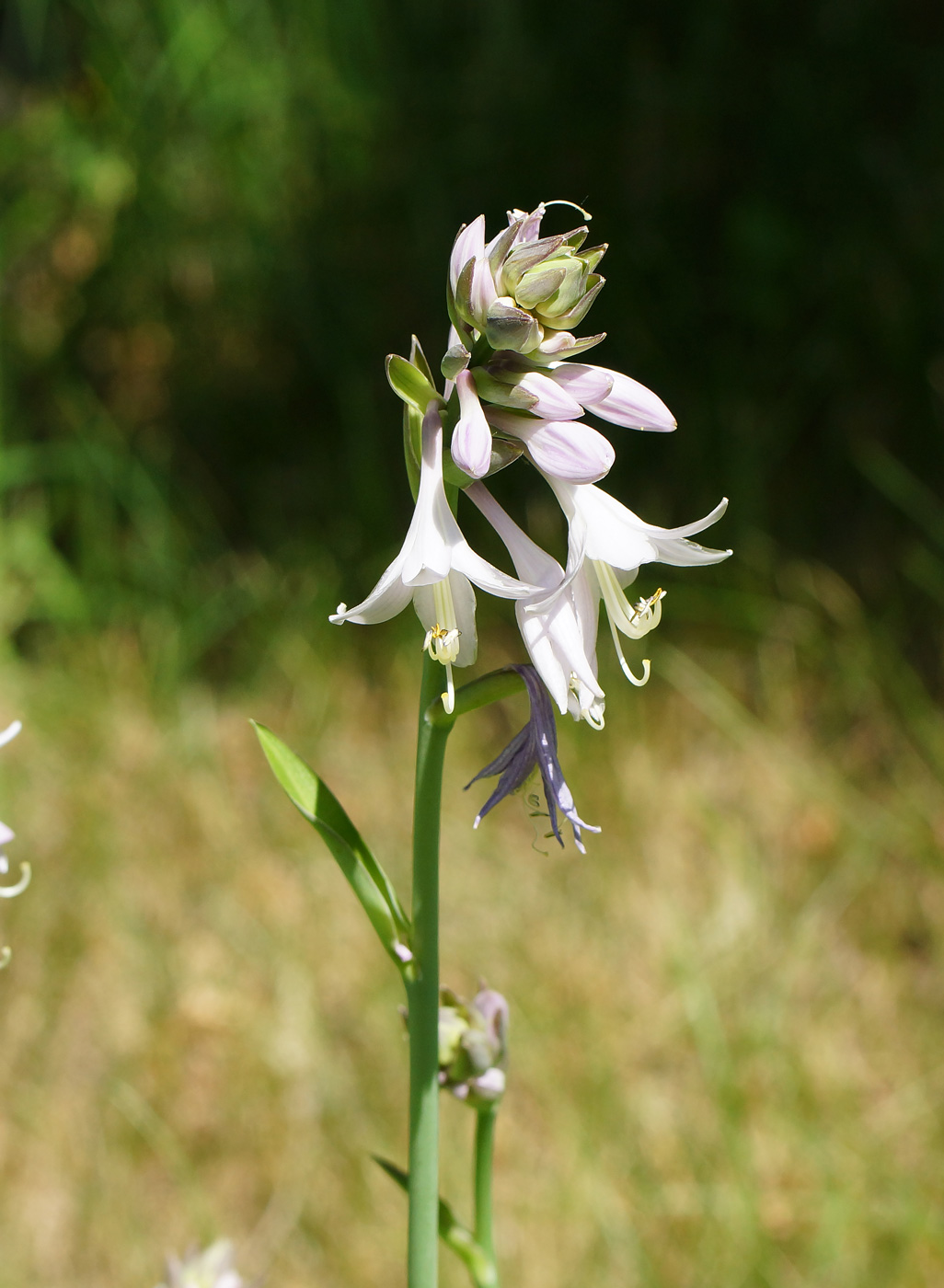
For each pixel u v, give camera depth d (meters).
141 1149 4.88
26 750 6.31
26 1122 4.97
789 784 5.75
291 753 2.37
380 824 5.85
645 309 7.36
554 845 5.63
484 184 7.77
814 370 7.01
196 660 6.78
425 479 2.12
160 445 7.74
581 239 2.09
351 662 6.57
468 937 5.31
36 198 8.30
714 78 7.54
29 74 8.75
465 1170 4.62
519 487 6.91
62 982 5.40
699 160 7.55
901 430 6.84
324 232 7.96
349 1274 4.49
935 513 6.41
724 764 5.91
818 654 6.13
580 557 2.04
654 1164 4.59
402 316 7.76
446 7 8.09
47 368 8.09
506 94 7.82
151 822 6.00
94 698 6.55
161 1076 5.07
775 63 7.48
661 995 5.07
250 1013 5.23
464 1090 2.51
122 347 8.16
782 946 5.20
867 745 5.86
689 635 6.39
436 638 2.12
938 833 5.46
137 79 8.20
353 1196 4.66
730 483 6.73
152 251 8.16
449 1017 2.53
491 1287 2.60
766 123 7.45
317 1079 4.96
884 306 6.95
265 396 7.88
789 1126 4.66
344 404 7.56
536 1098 4.82
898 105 7.37
